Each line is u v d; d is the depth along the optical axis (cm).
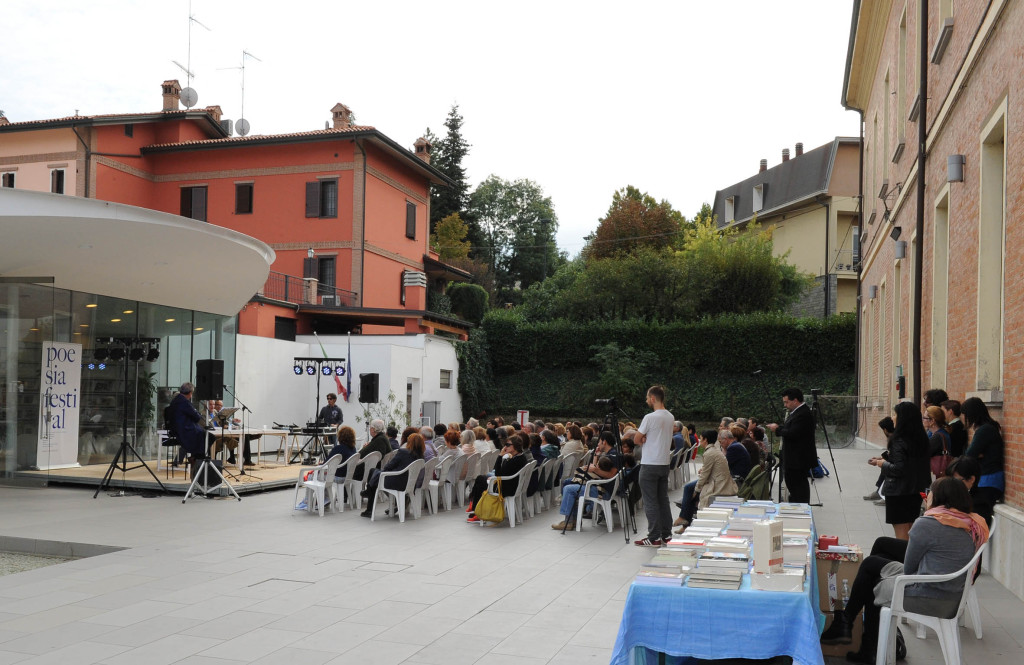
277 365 2445
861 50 2170
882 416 1973
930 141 1265
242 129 3625
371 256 3284
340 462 1261
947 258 1238
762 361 3419
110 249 1366
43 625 623
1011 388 804
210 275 1630
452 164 6694
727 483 1001
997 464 826
